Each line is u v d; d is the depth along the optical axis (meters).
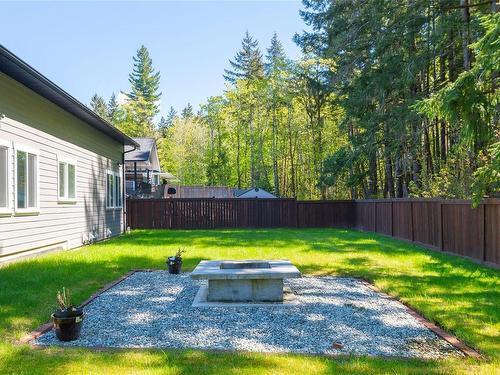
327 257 9.24
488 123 7.10
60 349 3.70
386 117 14.95
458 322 4.44
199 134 52.47
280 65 33.66
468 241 9.02
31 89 9.06
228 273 5.41
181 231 17.44
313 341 4.00
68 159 11.38
